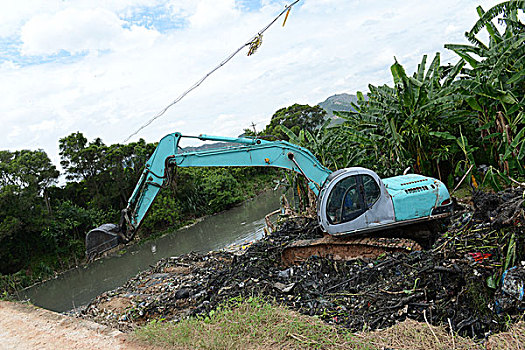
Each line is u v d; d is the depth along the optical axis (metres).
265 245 10.52
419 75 13.58
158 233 32.53
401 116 12.74
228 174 42.91
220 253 14.20
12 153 31.41
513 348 3.56
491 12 11.77
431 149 12.98
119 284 19.47
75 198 35.09
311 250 8.53
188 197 37.22
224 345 4.20
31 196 28.06
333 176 8.03
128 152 35.81
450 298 4.95
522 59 10.73
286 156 8.52
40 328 5.75
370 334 4.28
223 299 7.12
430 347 3.86
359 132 13.78
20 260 27.59
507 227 5.11
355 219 7.87
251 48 6.88
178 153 8.55
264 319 4.74
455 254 5.41
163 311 8.59
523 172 10.32
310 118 49.50
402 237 8.33
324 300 5.98
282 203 15.59
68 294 20.00
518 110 10.84
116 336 5.07
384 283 5.86
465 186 12.26
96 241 8.17
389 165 12.84
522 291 4.34
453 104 12.08
